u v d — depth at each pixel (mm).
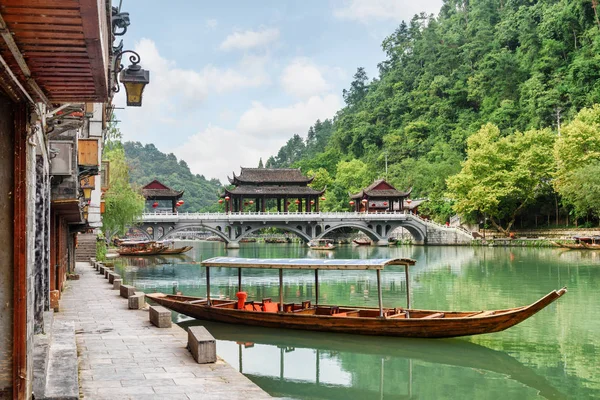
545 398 14648
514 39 141875
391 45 197875
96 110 25109
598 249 66312
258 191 90125
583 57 106250
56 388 8453
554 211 85688
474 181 83375
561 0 124188
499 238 86000
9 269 6691
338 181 131250
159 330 15586
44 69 6305
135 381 10281
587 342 20250
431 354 18578
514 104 123875
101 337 14539
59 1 4523
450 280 40594
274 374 16484
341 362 17703
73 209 20188
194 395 9422
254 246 100438
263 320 21016
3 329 6672
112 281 28844
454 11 186500
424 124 140125
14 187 6707
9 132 6676
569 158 71688
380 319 19469
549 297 17453
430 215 107938
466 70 148750
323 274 46812
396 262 20891
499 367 17250
